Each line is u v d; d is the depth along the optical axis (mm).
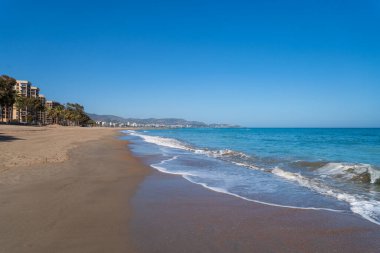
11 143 23234
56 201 7430
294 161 17172
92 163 14594
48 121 167375
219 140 45688
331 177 12031
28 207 6852
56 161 14062
